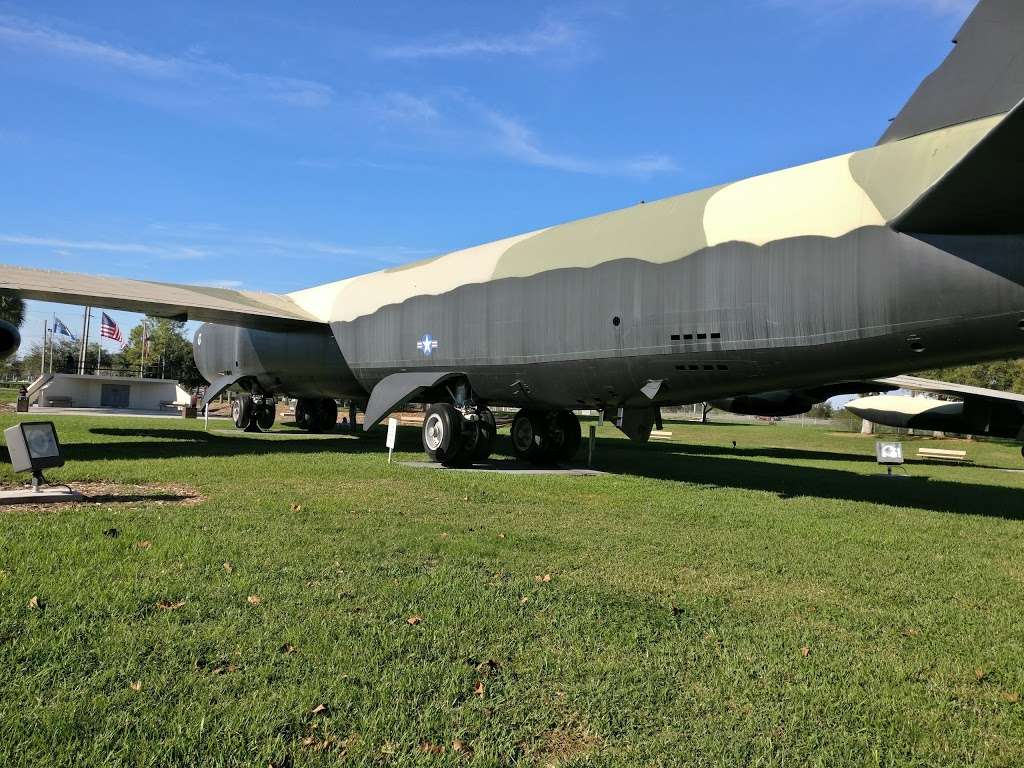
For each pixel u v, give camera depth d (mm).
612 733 3021
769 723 3162
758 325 8977
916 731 3139
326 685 3285
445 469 12367
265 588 4633
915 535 7785
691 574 5691
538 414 14305
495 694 3324
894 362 8438
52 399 36562
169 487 8758
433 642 3883
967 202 7043
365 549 5836
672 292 9812
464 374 13016
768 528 7824
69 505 7254
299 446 15578
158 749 2689
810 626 4508
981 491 12641
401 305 14133
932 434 43312
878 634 4414
